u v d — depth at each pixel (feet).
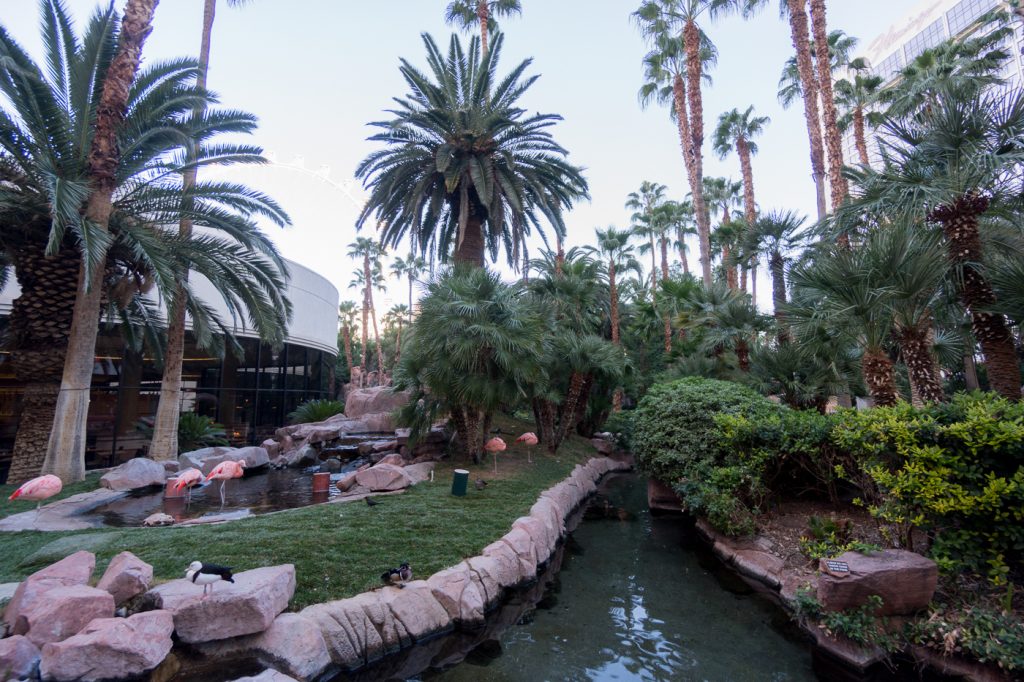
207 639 14.40
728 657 17.08
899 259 22.38
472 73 59.11
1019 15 60.29
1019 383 21.91
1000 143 22.88
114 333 57.11
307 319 82.64
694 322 53.01
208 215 39.27
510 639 18.42
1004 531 15.76
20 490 24.29
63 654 12.37
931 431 17.03
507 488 33.86
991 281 24.17
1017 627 14.66
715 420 28.63
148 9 35.32
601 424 68.28
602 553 28.73
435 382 37.14
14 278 51.62
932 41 162.91
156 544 20.36
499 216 58.44
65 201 28.17
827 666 16.48
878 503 21.25
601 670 16.28
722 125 93.20
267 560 18.99
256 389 71.10
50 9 34.88
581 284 65.82
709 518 28.07
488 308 37.37
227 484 40.98
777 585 22.26
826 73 44.47
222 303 65.26
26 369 36.50
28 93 31.78
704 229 62.80
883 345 25.34
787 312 29.53
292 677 13.91
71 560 16.25
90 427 54.39
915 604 16.76
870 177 26.81
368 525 24.02
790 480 29.45
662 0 70.54
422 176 58.90
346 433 58.80
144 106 37.73
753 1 62.39
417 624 17.49
